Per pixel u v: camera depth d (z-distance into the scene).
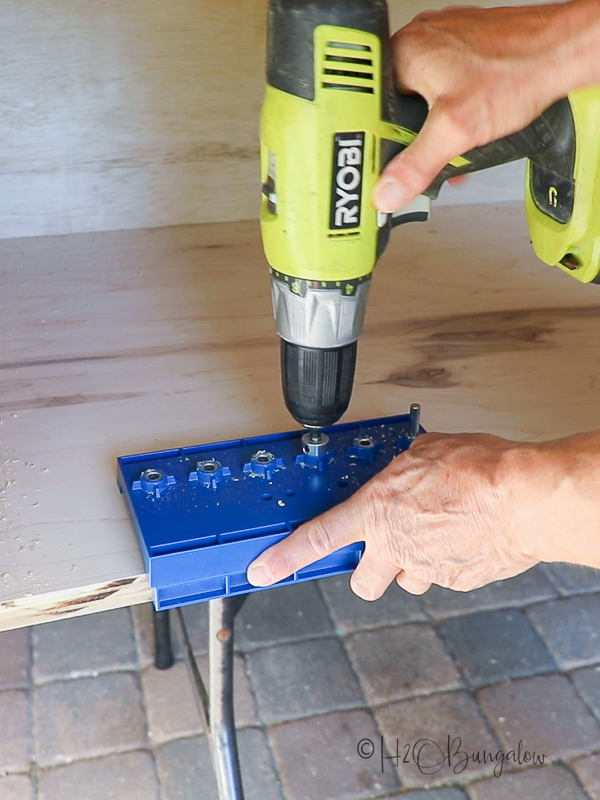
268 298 1.17
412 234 1.38
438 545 0.68
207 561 0.68
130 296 1.16
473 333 1.07
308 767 1.45
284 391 0.75
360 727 1.52
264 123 0.63
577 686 1.61
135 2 1.21
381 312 1.12
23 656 1.65
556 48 0.62
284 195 0.63
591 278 0.87
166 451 0.80
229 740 1.05
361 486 0.76
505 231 1.40
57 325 1.07
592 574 1.89
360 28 0.59
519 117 0.64
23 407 0.89
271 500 0.74
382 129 0.62
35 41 1.19
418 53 0.62
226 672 1.01
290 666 1.63
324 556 0.70
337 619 1.75
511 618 1.76
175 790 1.40
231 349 1.03
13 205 1.32
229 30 1.27
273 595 1.80
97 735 1.49
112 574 0.68
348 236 0.65
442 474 0.68
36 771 1.43
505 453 0.67
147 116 1.30
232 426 0.87
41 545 0.71
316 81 0.59
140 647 1.67
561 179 0.77
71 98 1.25
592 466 0.62
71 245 1.32
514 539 0.66
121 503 0.76
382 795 1.41
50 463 0.81
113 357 1.00
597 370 0.99
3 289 1.17
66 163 1.30
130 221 1.39
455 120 0.61
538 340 1.06
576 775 1.45
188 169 1.37
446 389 0.94
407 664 1.65
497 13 0.65
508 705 1.57
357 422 0.85
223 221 1.43
